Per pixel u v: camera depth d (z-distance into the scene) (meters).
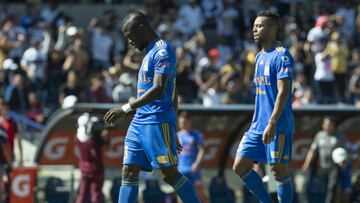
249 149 28.00
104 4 80.38
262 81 27.61
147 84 26.27
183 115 48.25
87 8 80.25
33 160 54.28
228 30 75.44
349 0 81.50
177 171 26.61
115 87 58.78
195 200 26.66
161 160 26.28
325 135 50.66
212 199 51.88
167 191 54.28
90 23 73.56
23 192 48.69
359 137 54.41
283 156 27.56
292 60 27.30
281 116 27.42
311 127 53.47
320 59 66.50
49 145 51.03
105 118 26.06
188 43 70.75
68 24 67.75
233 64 62.72
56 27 68.44
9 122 47.72
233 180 57.12
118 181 49.97
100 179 47.03
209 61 65.38
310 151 51.19
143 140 26.45
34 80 63.50
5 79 62.41
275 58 27.28
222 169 53.22
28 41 68.25
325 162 50.59
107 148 50.66
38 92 63.44
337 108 50.84
